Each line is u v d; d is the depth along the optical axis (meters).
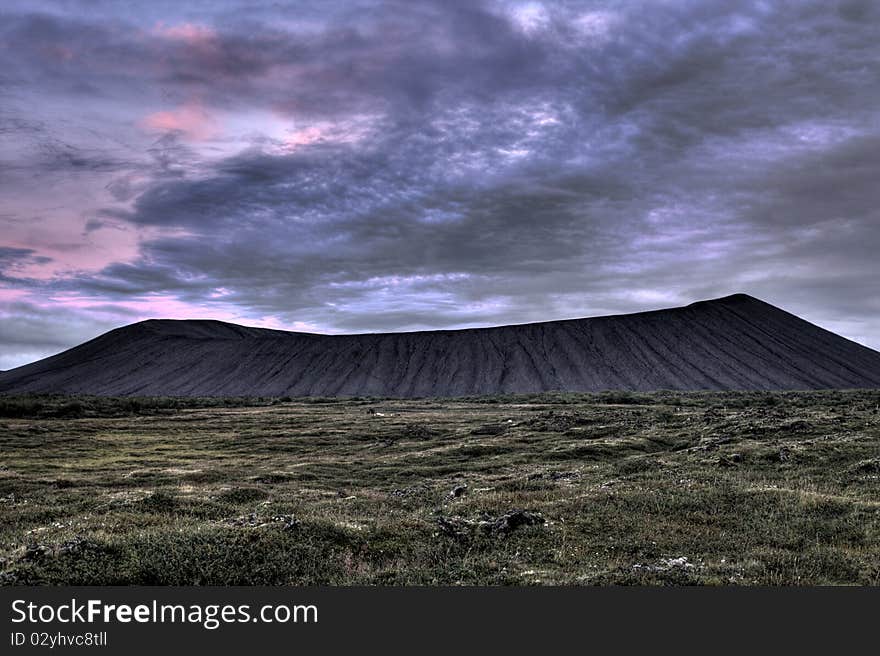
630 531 20.83
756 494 24.72
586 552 18.69
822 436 38.97
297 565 16.81
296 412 88.50
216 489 30.83
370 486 35.69
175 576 15.76
